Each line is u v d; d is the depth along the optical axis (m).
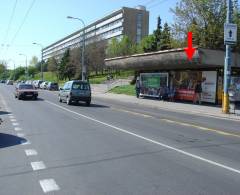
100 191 6.73
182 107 30.08
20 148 10.86
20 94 36.78
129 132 14.51
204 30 43.81
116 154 10.05
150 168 8.48
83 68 55.47
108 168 8.46
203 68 34.03
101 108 27.64
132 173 8.03
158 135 13.90
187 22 44.97
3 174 7.91
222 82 32.44
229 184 7.23
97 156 9.77
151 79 41.81
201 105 32.25
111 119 19.50
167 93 38.25
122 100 40.22
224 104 25.19
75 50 93.31
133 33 144.25
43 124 16.70
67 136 13.21
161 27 67.62
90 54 90.00
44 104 30.38
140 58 38.34
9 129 14.94
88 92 30.69
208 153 10.42
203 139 13.20
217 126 17.84
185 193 6.62
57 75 111.81
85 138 12.80
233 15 42.84
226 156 10.02
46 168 8.45
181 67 35.75
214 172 8.18
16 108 25.67
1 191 6.73
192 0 43.75
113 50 106.69
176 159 9.50
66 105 29.95
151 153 10.24
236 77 31.86
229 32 24.41
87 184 7.18
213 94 32.94
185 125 17.73
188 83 36.06
